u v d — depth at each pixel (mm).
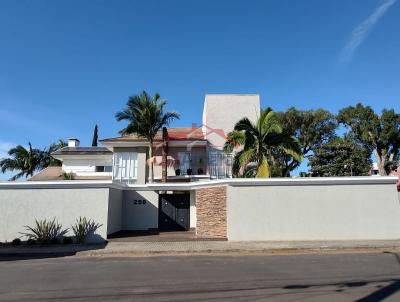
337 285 8414
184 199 23125
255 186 18234
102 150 34312
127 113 25562
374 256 13227
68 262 12703
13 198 18375
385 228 17984
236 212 18031
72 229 18219
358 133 43625
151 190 22594
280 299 7160
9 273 10633
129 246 16188
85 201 18500
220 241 17641
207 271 10445
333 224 17984
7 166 48094
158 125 26125
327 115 39250
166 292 7875
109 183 18672
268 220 17969
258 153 22453
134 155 28078
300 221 17984
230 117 30125
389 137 41000
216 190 19172
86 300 7332
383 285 8375
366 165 37219
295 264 11586
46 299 7484
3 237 18047
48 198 18453
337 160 35750
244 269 10742
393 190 18281
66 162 33594
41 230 17562
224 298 7281
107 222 18438
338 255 13664
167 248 15500
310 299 7141
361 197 18172
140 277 9656
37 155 49406
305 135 39406
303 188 18203
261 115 22828
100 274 10195
